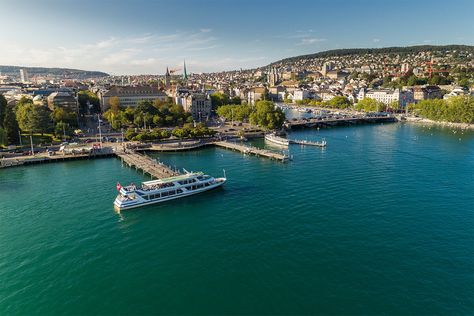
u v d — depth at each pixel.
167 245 77.25
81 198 107.81
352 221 86.56
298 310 55.59
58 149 178.75
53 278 65.25
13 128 186.38
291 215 91.25
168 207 100.31
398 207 95.25
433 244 74.75
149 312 56.03
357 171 133.62
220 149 188.88
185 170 130.62
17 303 58.59
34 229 85.75
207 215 93.75
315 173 131.62
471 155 162.62
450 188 111.62
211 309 56.31
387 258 69.44
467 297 57.78
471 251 71.75
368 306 56.06
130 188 107.06
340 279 63.09
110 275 65.88
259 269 66.75
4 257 72.56
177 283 63.06
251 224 86.69
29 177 131.75
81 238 81.12
